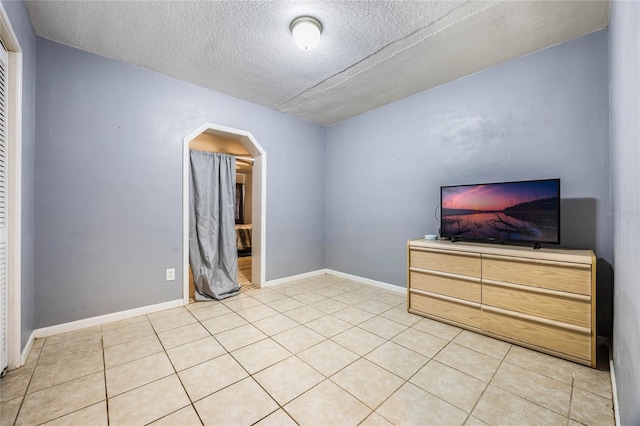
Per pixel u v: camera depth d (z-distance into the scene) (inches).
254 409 53.6
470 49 89.1
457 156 109.7
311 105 136.3
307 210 158.7
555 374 64.4
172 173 107.7
